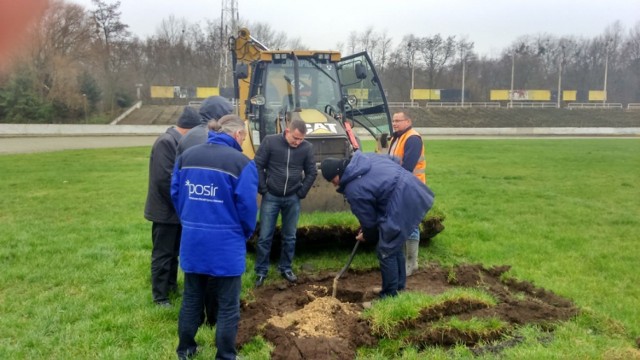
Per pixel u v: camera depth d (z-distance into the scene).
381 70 68.56
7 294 5.23
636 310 4.82
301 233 6.20
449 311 4.45
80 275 5.79
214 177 3.54
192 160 3.63
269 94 7.71
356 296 5.27
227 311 3.66
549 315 4.49
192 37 53.41
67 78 23.14
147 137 33.78
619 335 4.19
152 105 48.22
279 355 3.86
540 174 15.33
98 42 24.09
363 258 6.39
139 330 4.35
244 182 3.56
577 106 61.25
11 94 31.91
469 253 6.84
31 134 33.28
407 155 5.88
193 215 3.57
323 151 6.70
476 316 4.40
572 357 3.60
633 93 70.94
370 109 8.01
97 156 20.53
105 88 39.31
